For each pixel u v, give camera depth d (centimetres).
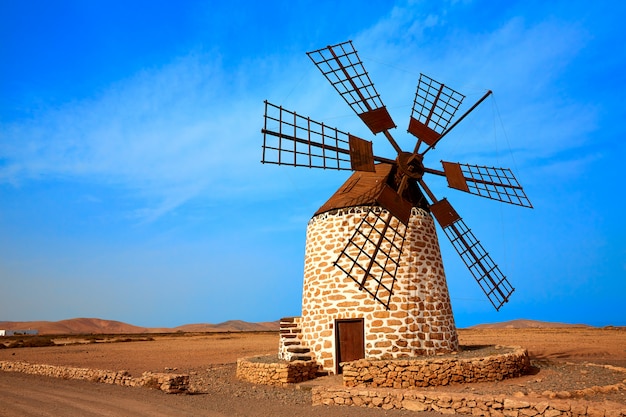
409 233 1795
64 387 1593
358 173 2027
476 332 5738
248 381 1683
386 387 1363
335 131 1797
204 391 1501
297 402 1260
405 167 1850
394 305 1686
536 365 1805
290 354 1750
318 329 1762
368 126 1878
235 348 3903
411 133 1978
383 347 1653
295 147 1703
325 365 1709
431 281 1783
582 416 923
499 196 2077
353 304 1720
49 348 4228
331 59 1891
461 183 1966
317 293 1802
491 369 1421
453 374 1371
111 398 1345
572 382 1380
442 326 1745
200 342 5041
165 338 6331
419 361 1369
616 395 1198
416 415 1028
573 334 4647
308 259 1902
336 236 1822
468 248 1972
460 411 1035
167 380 1462
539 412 956
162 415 1103
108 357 3153
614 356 2564
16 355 3422
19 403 1291
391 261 1733
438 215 1900
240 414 1110
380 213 1789
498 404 1002
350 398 1171
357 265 1631
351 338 1706
